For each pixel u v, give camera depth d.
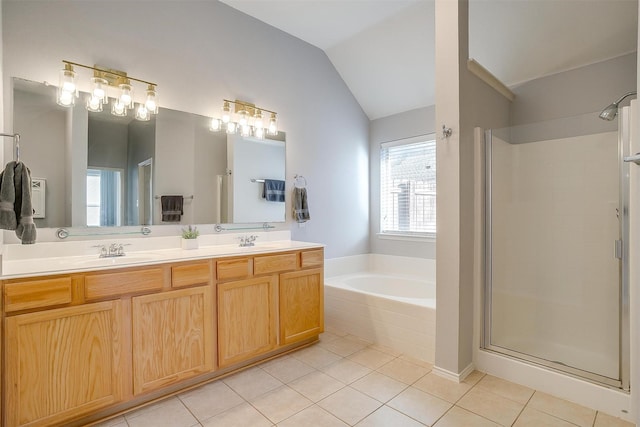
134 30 2.36
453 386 2.04
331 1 2.80
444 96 2.15
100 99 2.16
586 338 2.23
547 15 2.52
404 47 3.24
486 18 2.70
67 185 2.08
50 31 2.04
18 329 1.46
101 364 1.67
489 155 2.34
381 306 2.69
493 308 2.34
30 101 1.96
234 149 2.87
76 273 1.60
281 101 3.24
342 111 3.85
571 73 2.73
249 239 2.87
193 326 2.00
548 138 2.43
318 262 2.76
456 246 2.09
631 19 2.34
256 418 1.73
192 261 2.01
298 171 3.38
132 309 1.77
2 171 1.71
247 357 2.25
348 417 1.73
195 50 2.66
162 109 2.48
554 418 1.70
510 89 3.03
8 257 1.87
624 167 1.82
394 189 3.96
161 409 1.81
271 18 3.05
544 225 2.44
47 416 1.52
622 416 1.69
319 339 2.82
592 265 2.21
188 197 2.60
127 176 2.31
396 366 2.32
